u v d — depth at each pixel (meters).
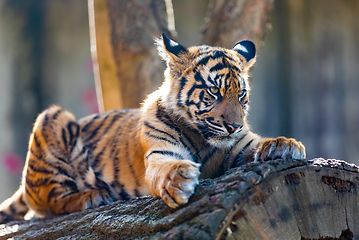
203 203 5.11
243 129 8.00
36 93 30.39
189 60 8.24
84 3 30.72
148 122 8.11
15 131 29.84
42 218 8.61
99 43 13.11
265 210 5.21
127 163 8.94
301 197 5.52
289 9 28.06
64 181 8.95
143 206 6.12
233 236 4.94
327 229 5.58
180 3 29.19
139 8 12.72
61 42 30.67
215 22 12.66
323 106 27.59
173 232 4.96
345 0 27.36
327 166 5.77
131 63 12.52
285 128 28.27
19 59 30.30
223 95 7.74
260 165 5.45
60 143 9.14
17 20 30.36
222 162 8.00
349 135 26.97
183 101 7.99
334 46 27.50
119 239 5.77
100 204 8.39
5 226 8.33
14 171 28.61
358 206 5.86
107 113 10.16
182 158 7.81
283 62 28.33
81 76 30.48
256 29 12.42
